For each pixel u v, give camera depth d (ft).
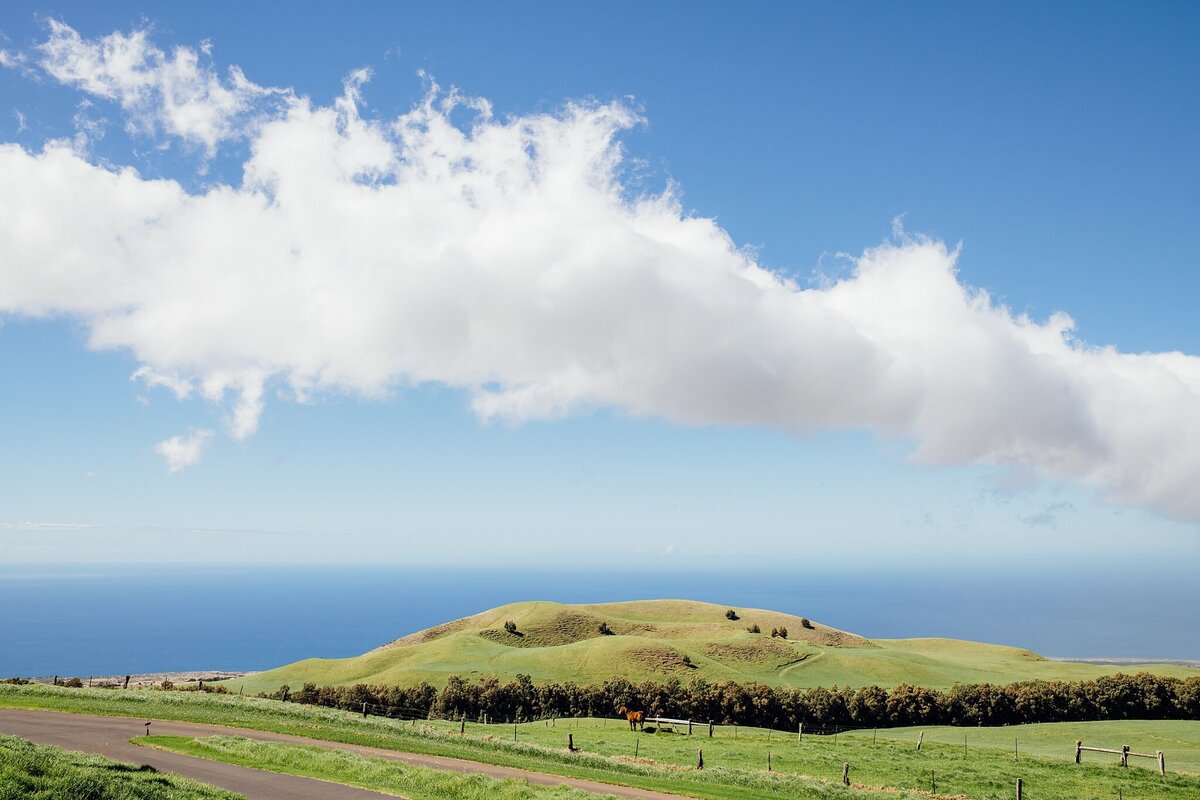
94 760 75.77
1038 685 310.65
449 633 633.61
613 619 619.67
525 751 147.02
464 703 332.60
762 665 435.94
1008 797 128.57
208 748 114.32
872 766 157.07
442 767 116.47
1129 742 218.38
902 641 629.92
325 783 93.97
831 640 598.75
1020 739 227.61
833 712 308.81
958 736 236.84
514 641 537.65
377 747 132.16
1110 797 130.41
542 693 339.57
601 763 142.10
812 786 127.65
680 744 192.85
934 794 128.36
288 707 181.47
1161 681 302.86
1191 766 177.27
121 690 199.21
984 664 499.92
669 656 427.74
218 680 469.57
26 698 165.07
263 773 98.32
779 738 209.77
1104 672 459.73
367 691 349.00
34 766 60.29
